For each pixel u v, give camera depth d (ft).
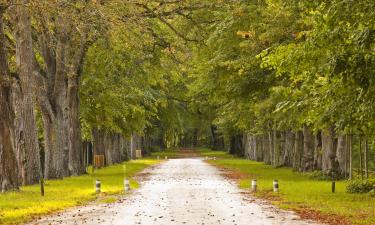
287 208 111.34
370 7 88.07
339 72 91.66
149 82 262.06
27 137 175.42
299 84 155.94
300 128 223.30
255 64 190.60
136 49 207.31
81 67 232.94
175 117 414.62
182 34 217.36
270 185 172.35
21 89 175.52
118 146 394.32
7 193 139.95
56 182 190.08
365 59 89.40
